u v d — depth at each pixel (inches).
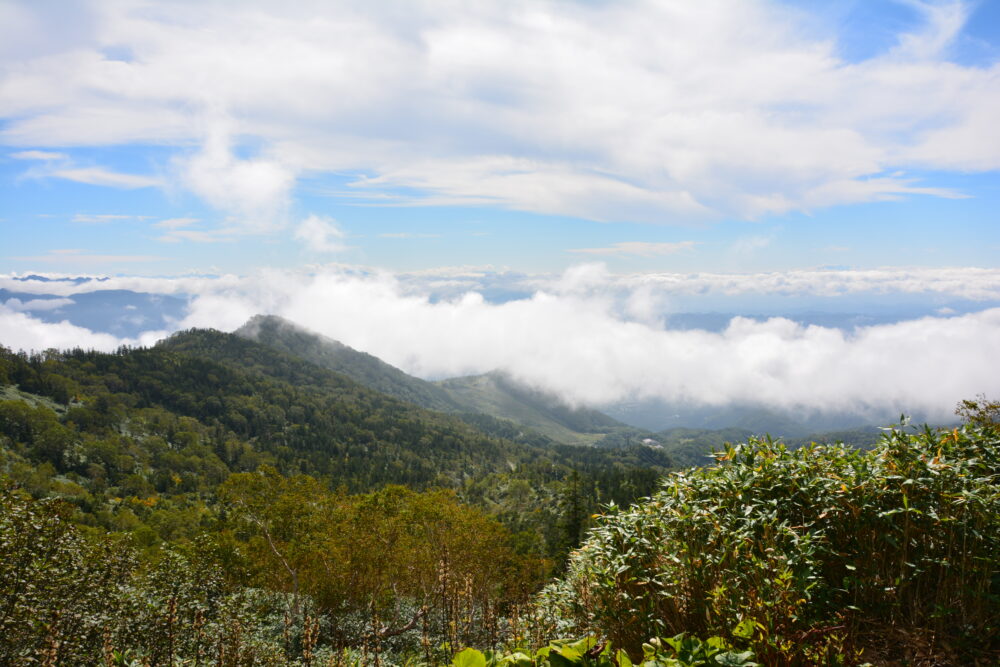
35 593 224.2
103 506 3718.0
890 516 128.2
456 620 158.2
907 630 123.5
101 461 5177.2
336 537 751.1
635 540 137.5
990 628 116.3
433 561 615.8
